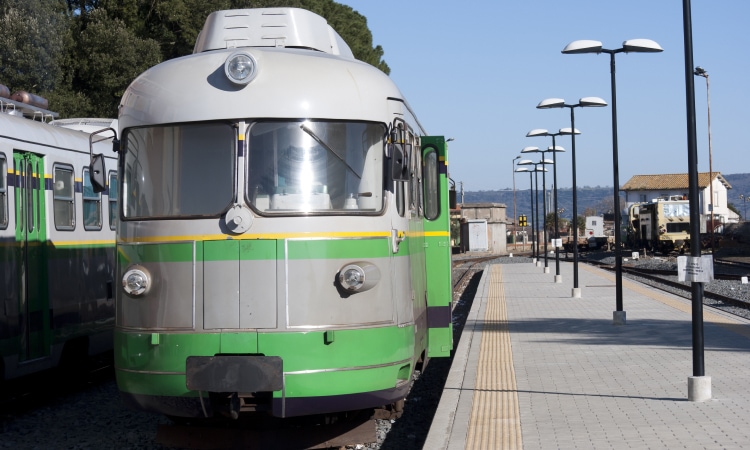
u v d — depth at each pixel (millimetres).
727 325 19547
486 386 12164
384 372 9055
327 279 8797
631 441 8734
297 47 10445
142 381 8898
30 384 15109
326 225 8844
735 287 33750
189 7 37281
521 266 55438
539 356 15109
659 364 13820
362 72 9508
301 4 44188
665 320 21016
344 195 9039
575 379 12602
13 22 31938
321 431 9477
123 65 35500
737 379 12188
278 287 8672
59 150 13945
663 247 72062
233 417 8680
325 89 9117
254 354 8648
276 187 8875
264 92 8977
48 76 33562
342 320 8812
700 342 10750
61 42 33844
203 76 9133
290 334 8617
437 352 12688
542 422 9766
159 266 8930
